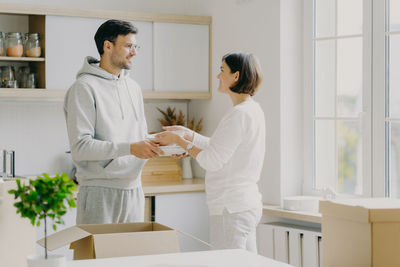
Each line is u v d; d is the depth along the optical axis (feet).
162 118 14.85
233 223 8.57
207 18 13.98
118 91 8.66
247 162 8.58
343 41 11.69
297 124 12.43
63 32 12.40
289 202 11.60
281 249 11.80
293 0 12.30
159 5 14.67
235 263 5.23
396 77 10.76
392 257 4.99
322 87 12.11
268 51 12.44
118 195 8.49
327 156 12.05
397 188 10.80
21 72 12.44
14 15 13.00
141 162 8.70
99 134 8.41
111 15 12.85
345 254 5.25
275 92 12.30
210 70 14.08
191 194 13.26
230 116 8.46
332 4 11.89
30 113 13.26
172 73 13.61
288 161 12.33
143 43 13.30
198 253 5.65
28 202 4.49
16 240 8.27
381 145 10.98
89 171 8.38
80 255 6.01
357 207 5.04
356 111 11.48
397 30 10.73
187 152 8.79
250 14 12.87
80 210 8.49
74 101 8.22
